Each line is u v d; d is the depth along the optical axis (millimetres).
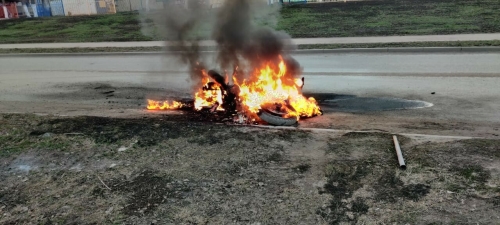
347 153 4270
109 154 4512
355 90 7797
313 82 8680
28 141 4953
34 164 4371
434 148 4234
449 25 15500
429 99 6844
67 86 9422
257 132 4973
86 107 7270
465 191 3393
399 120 5754
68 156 4508
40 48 16672
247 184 3740
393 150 4273
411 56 11250
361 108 6523
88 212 3412
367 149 4336
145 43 16422
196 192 3643
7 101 8148
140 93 8297
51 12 30641
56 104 7660
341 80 8742
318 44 13680
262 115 5562
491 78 8078
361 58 11453
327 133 4879
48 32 21750
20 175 4148
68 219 3328
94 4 29422
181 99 7582
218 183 3783
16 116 5988
